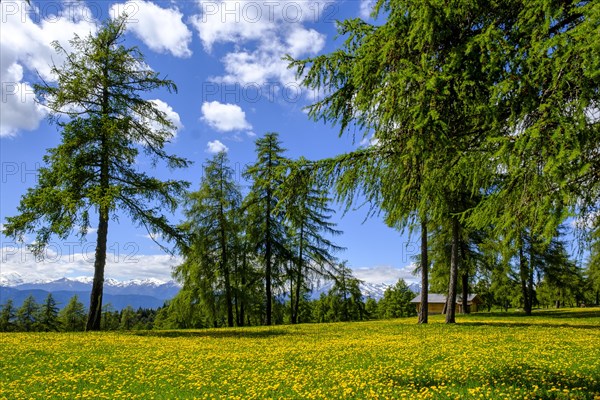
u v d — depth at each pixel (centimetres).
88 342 1509
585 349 1209
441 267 3061
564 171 411
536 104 419
